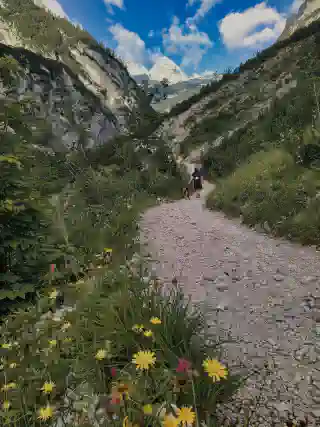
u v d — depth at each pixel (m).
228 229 7.52
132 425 1.56
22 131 3.85
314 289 3.82
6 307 3.39
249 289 4.04
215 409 1.89
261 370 2.38
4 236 3.57
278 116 14.54
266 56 28.30
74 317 2.96
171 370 2.00
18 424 1.80
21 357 2.44
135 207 11.01
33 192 4.07
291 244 5.73
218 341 2.83
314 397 2.05
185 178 18.25
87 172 15.28
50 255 4.27
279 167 9.30
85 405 1.94
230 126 20.20
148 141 23.52
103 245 5.50
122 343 2.38
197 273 4.78
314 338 2.79
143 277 4.53
